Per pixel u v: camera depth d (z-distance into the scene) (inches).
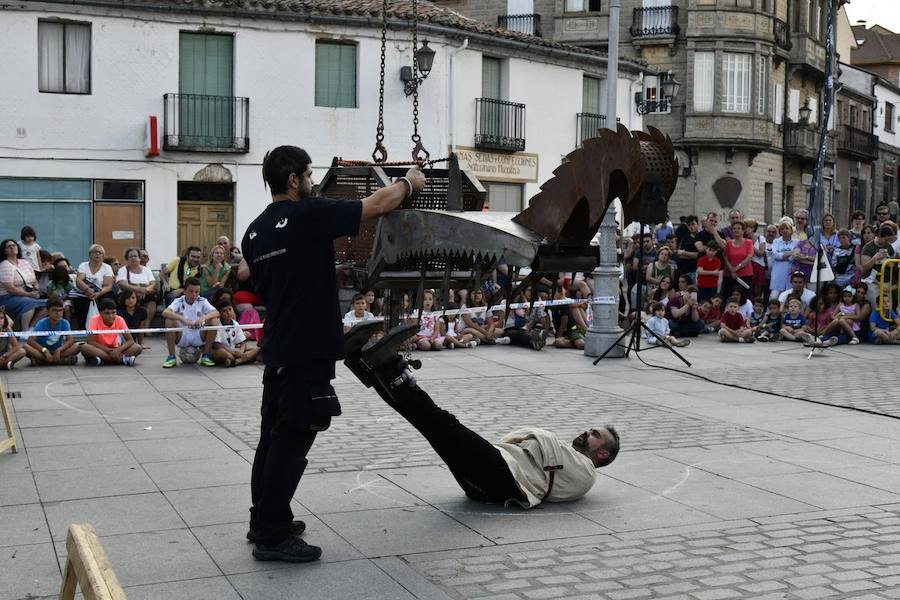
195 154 900.0
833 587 201.9
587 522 245.0
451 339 596.4
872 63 2358.5
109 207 877.2
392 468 297.3
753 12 1448.1
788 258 674.8
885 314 641.0
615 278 563.8
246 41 909.2
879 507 260.8
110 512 250.1
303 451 214.4
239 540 228.5
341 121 944.9
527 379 488.1
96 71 863.7
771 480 288.2
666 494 271.6
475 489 258.1
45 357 517.7
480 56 1024.2
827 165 1785.2
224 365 522.3
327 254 207.9
